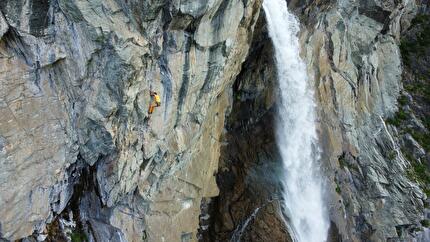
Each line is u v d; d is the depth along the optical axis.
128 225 20.91
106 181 19.31
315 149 31.98
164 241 22.67
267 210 26.09
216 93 23.95
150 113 19.50
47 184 17.91
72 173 19.16
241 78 28.16
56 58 16.77
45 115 17.27
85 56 16.98
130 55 17.27
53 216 19.09
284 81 30.61
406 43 47.91
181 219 23.78
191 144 22.84
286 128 30.42
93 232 20.52
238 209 25.88
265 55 28.59
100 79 17.50
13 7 15.41
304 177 30.39
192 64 20.56
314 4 31.70
